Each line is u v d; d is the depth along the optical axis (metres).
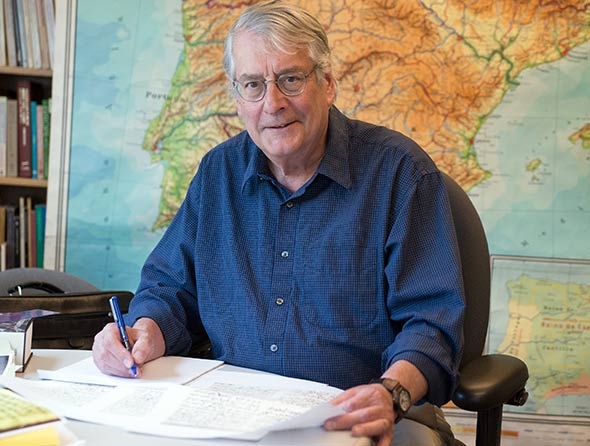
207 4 2.73
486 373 1.41
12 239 2.85
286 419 1.08
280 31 1.44
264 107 1.47
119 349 1.31
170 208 2.76
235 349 1.54
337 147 1.54
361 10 2.67
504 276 2.65
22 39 2.83
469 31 2.65
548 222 2.64
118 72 2.76
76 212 2.76
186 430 1.04
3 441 0.94
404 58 2.67
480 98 2.65
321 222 1.53
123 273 2.76
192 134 2.75
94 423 1.08
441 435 1.58
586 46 2.62
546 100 2.64
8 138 2.83
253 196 1.60
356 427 1.07
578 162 2.64
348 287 1.49
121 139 2.76
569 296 2.63
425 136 2.67
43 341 1.78
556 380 2.62
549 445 2.62
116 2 2.75
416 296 1.45
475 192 2.66
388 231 1.50
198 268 1.62
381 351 1.50
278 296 1.52
